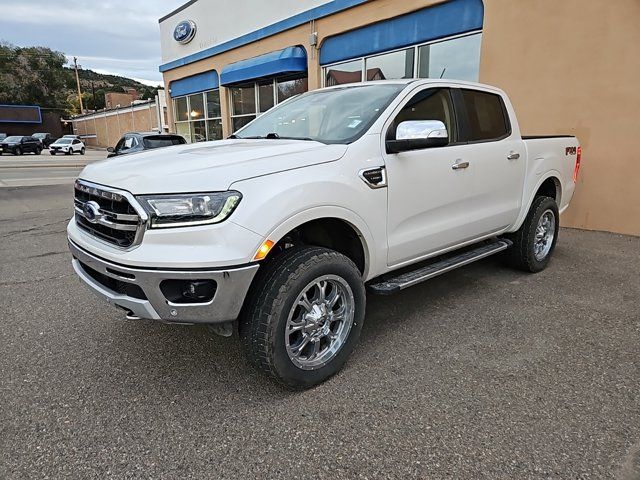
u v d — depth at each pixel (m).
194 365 2.88
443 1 7.68
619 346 3.08
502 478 1.93
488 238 4.09
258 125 3.83
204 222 2.18
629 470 1.97
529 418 2.33
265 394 2.57
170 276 2.16
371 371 2.80
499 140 3.92
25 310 3.78
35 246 6.03
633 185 5.98
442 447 2.12
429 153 3.20
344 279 2.67
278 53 11.44
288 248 2.67
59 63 72.25
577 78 6.23
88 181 2.62
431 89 3.42
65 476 1.96
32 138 37.94
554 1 6.28
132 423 2.32
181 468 2.01
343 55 9.85
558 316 3.57
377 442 2.16
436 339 3.21
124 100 77.06
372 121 2.97
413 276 3.25
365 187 2.75
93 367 2.86
